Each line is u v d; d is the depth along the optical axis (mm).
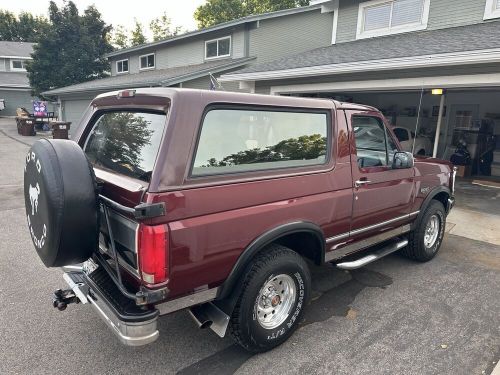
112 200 2381
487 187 9789
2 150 14227
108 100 2979
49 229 2217
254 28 14172
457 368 2695
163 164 2143
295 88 10047
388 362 2750
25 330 3080
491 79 6676
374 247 4176
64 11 23828
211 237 2324
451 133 14117
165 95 2318
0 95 32781
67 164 2232
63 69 23328
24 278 4004
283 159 2783
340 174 3129
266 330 2777
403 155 3652
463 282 4062
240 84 11352
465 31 8766
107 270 2566
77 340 2965
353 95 13992
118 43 40188
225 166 2443
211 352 2865
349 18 11859
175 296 2297
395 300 3660
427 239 4582
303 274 2920
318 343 2971
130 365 2705
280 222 2686
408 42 9109
